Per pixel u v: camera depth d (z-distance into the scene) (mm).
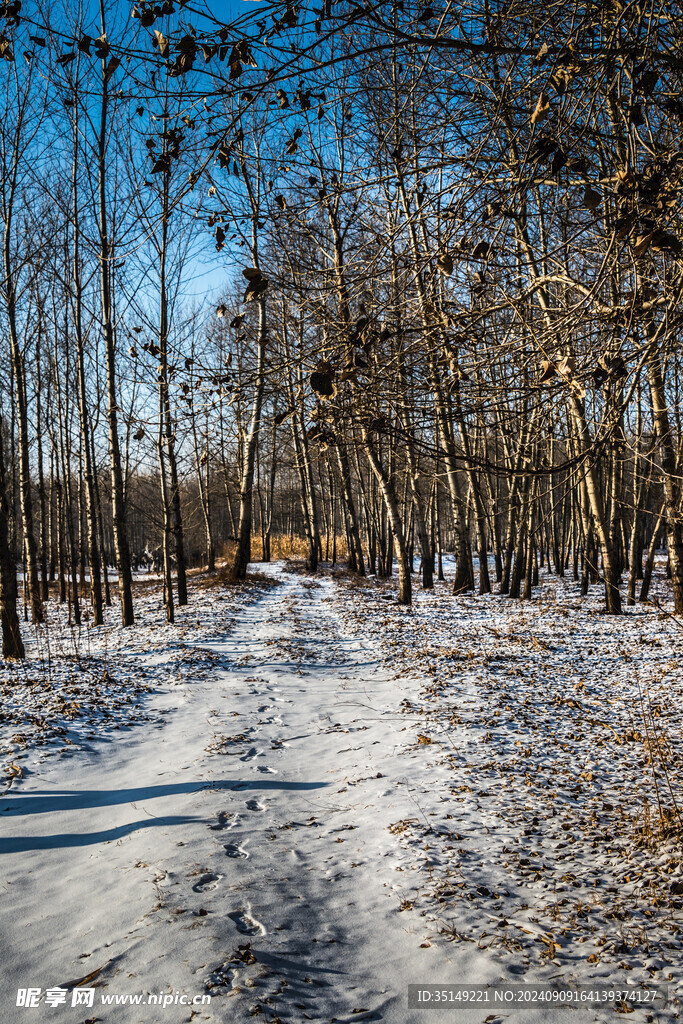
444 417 3215
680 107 3453
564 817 5594
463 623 15422
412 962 3674
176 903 4277
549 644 12312
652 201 2879
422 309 3449
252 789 6391
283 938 3896
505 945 3805
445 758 6934
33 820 5742
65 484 23016
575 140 3613
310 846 5246
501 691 9367
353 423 3211
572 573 30984
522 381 3391
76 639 14867
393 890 4504
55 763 6977
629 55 3201
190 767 6973
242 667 11609
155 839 5301
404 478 22594
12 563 11367
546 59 3148
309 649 12953
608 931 3926
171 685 10336
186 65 2795
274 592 23328
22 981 3512
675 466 5047
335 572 30859
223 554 41750
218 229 3541
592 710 8625
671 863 4613
